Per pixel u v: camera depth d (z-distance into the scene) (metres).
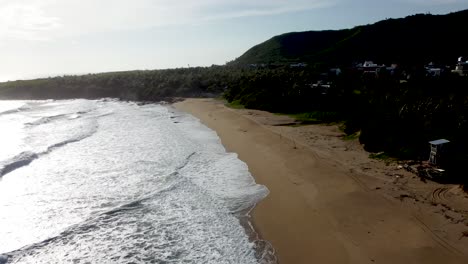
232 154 30.88
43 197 21.98
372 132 29.56
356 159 26.09
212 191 22.39
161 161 29.06
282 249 15.68
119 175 25.73
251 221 18.41
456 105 31.53
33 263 15.07
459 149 24.62
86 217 19.08
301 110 50.56
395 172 22.97
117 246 16.34
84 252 15.89
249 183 23.59
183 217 19.00
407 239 15.00
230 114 50.69
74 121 51.59
